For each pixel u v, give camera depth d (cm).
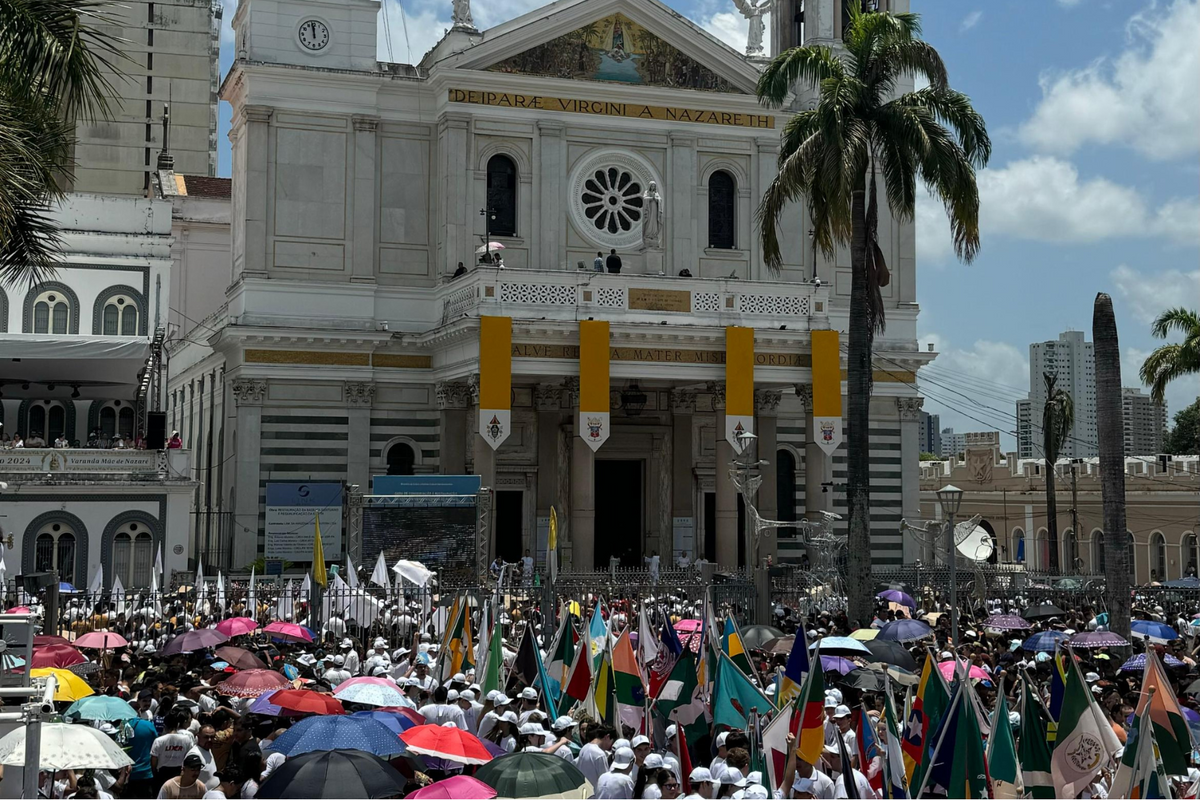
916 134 4212
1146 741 1705
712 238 6875
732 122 6844
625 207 6712
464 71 6425
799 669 2283
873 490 7031
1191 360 5541
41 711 1524
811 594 4316
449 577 5003
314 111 6388
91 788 1562
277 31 6366
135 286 6450
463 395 6331
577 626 3378
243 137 6469
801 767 1816
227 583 4916
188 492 5369
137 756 1938
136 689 2391
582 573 4819
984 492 9762
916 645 3228
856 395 4184
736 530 6084
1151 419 16312
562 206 6600
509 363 5734
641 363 5956
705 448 6769
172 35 12469
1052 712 2136
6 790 1545
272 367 6244
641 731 2166
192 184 9012
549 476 6506
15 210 2391
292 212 6350
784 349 6141
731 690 2055
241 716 1923
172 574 5247
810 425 6244
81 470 5269
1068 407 7169
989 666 2888
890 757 1883
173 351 8525
